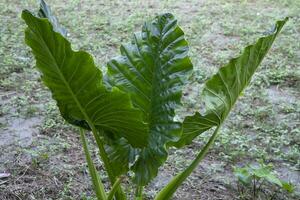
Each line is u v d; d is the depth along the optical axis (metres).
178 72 2.82
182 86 2.78
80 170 4.00
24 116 4.90
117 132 2.66
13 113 4.97
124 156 2.78
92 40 7.23
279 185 3.51
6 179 3.88
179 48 2.84
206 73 6.03
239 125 4.80
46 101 5.27
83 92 2.47
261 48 2.73
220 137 4.47
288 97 5.55
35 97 5.35
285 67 6.33
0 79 5.77
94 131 2.67
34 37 2.28
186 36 7.52
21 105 5.13
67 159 4.17
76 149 4.35
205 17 8.64
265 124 4.83
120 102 2.46
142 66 2.84
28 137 4.54
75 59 2.34
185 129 2.77
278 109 5.21
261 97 5.42
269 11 9.07
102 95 2.46
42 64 2.41
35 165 4.03
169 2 9.82
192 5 9.66
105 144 2.81
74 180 3.88
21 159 4.15
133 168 2.76
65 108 2.61
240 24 8.19
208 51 6.95
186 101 5.26
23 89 5.51
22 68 6.09
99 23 8.08
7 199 3.66
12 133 4.60
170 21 2.88
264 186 3.77
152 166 2.73
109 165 2.79
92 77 2.41
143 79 2.83
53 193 3.74
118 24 7.99
